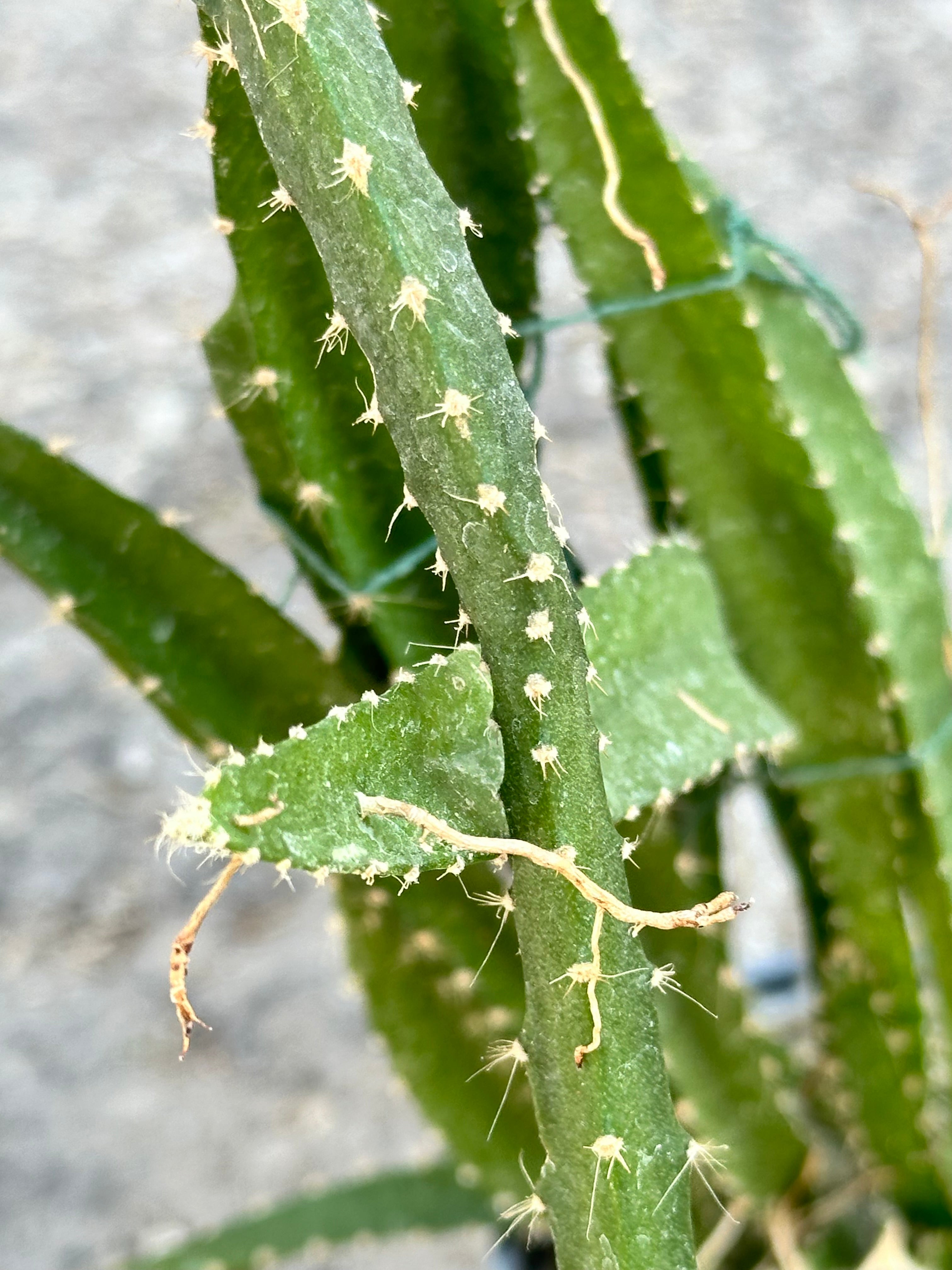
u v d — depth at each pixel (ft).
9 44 3.50
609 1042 0.66
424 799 0.65
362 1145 2.18
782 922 2.31
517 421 0.65
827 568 1.16
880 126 3.28
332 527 0.87
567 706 0.66
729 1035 1.14
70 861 2.53
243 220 0.77
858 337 1.17
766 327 1.13
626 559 0.93
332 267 0.64
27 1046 2.32
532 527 0.65
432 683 0.65
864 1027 1.27
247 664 0.94
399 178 0.62
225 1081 2.29
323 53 0.61
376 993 1.15
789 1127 1.24
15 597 2.92
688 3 3.51
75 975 2.42
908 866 1.23
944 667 1.19
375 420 0.67
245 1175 2.15
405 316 0.62
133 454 2.90
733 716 0.91
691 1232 0.68
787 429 1.09
